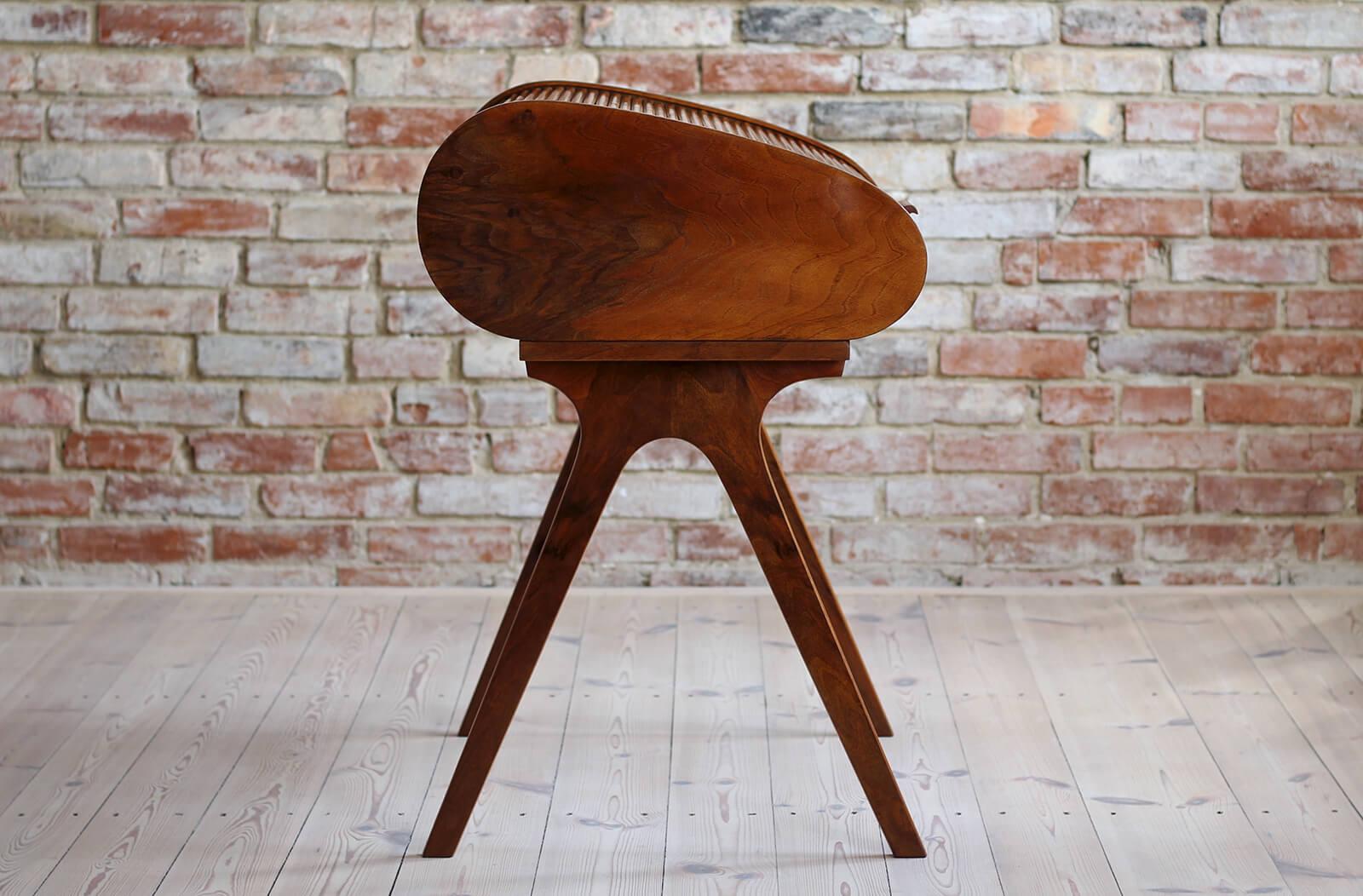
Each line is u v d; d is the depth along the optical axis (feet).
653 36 7.86
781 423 8.25
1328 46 7.84
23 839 5.42
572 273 4.74
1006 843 5.43
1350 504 8.26
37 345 8.07
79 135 7.88
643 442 5.07
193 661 7.24
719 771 6.04
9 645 7.42
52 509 8.25
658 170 4.60
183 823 5.57
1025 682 6.98
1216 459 8.23
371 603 8.13
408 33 7.82
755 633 7.64
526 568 6.23
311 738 6.36
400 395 8.18
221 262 8.02
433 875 5.21
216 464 8.23
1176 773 5.99
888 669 7.14
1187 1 7.82
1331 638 7.52
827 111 7.93
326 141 7.91
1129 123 7.93
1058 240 8.05
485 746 5.26
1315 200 7.98
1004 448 8.25
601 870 5.26
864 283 4.79
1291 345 8.12
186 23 7.79
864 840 5.47
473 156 4.55
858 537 8.36
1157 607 8.02
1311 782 5.90
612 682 6.98
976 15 7.83
